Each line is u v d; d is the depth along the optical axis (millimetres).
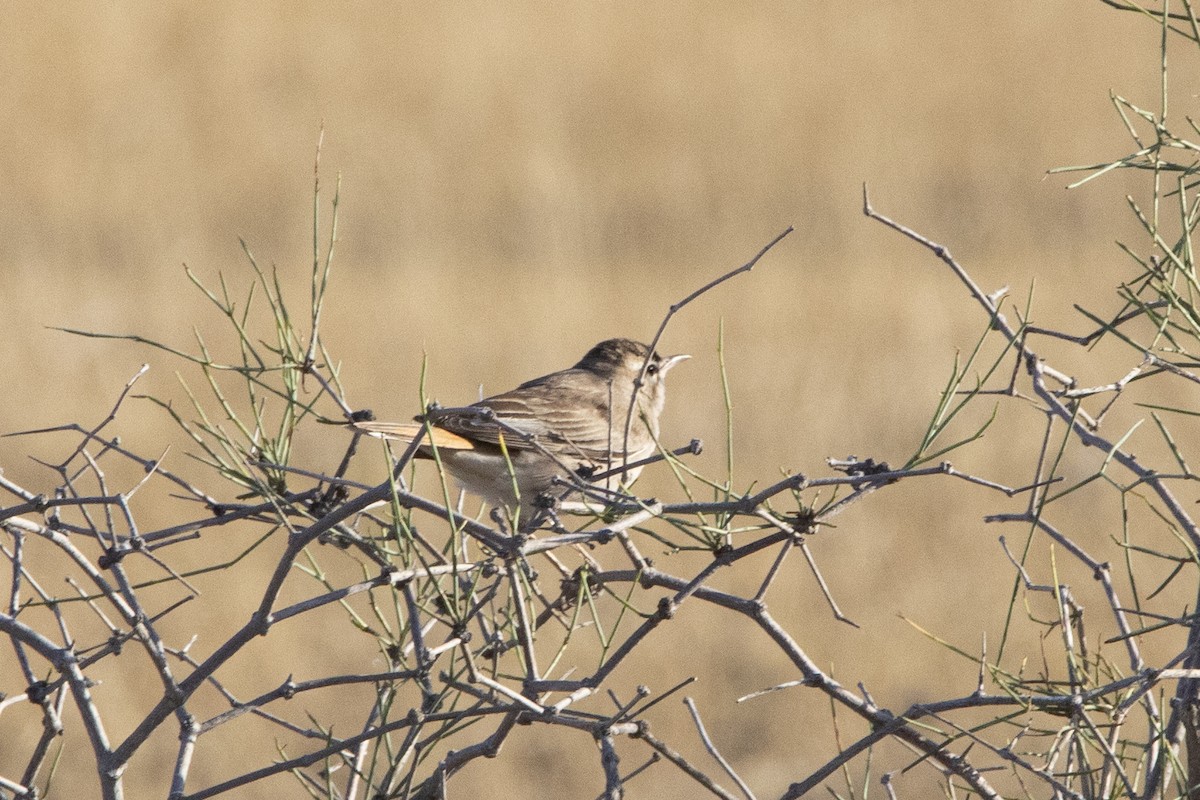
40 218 30047
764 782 12211
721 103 36062
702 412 19141
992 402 18828
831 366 20578
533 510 8344
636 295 25359
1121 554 14469
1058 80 36438
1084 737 5184
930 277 25953
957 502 16031
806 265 27672
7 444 17609
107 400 18984
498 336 22500
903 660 13305
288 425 6570
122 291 25297
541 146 34438
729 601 5449
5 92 34781
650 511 5145
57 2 37469
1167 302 5359
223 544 14641
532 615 5488
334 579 14008
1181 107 31484
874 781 11906
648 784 12375
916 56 37594
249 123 34875
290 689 5238
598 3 40531
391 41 38812
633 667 13102
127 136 34344
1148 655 12789
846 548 15008
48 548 14367
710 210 31781
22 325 22531
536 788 12250
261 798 11930
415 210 31578
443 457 8352
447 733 5633
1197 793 5430
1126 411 17781
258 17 38812
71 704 12508
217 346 21422
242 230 30891
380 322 22969
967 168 32781
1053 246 28500
